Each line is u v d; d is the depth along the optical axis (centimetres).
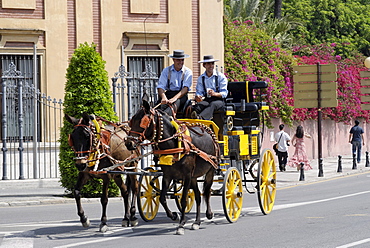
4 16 3456
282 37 5900
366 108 5744
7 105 3152
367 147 5994
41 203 2414
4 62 3447
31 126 3225
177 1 3841
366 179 3375
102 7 3662
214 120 1920
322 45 5788
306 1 7394
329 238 1522
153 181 1867
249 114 2116
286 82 4550
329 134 5203
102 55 3653
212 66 1977
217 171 1880
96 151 1655
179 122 1702
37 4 3525
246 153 2041
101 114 2466
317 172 3822
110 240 1553
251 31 4484
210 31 3925
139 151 1889
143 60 3766
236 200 1912
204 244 1483
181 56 1914
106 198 1711
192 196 2023
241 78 4084
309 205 2225
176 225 1809
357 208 2089
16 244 1501
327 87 3594
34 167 2908
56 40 3550
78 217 2002
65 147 2514
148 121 1609
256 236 1581
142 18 3762
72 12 3597
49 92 3519
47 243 1515
